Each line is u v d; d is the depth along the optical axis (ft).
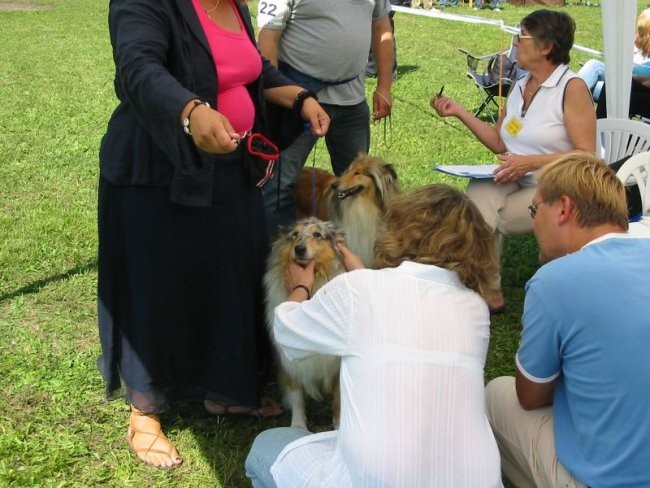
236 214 9.08
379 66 14.52
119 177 8.50
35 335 12.33
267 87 9.97
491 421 8.32
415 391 6.09
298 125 10.02
